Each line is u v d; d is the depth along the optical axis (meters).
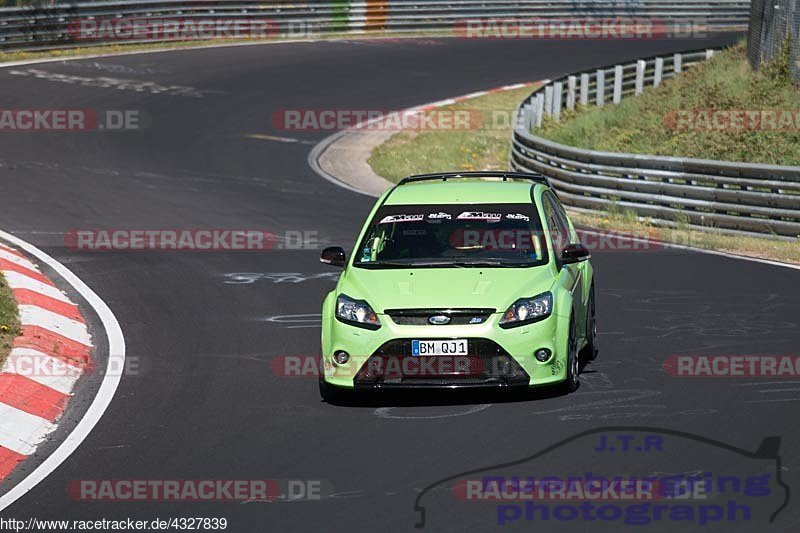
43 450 29.56
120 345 40.03
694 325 40.94
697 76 113.62
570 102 110.56
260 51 134.12
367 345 31.47
